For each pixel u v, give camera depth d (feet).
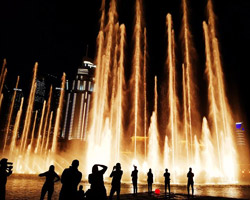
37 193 37.70
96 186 18.95
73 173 18.66
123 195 38.91
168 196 39.83
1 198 21.79
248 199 37.73
